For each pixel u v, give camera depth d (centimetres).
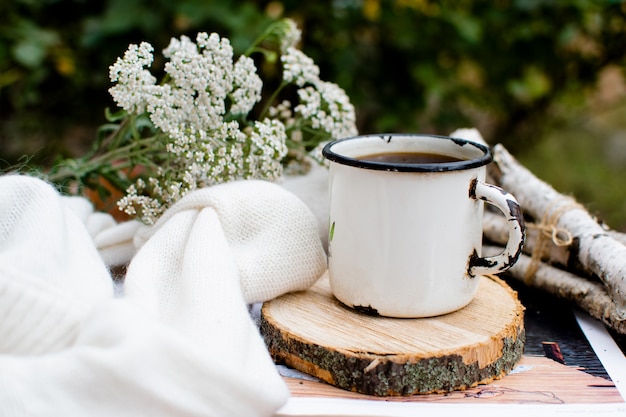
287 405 49
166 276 54
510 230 51
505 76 116
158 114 58
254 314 58
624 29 119
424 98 109
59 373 42
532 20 112
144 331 44
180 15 94
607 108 142
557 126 139
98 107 112
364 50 107
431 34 107
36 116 112
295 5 102
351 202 52
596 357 54
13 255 48
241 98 61
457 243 52
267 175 61
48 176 67
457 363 50
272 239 56
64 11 108
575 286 59
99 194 69
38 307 46
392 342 51
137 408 43
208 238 54
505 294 57
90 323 45
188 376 44
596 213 66
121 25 95
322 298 57
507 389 51
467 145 55
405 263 52
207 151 59
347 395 50
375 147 57
